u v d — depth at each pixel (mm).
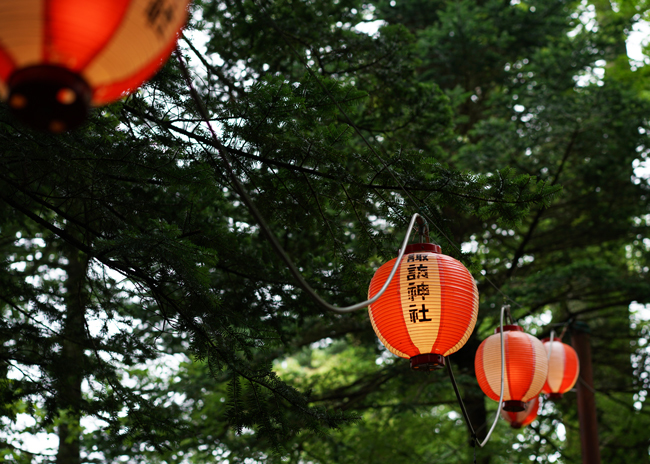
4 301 6250
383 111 7863
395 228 5070
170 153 4602
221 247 5312
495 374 5016
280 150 4637
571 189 12180
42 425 6207
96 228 5652
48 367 6004
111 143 4562
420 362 3637
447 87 13422
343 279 5238
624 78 14203
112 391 6051
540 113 11227
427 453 12039
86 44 1698
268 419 4809
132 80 1876
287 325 6609
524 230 12750
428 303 3596
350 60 7445
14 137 4070
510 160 11258
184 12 1902
